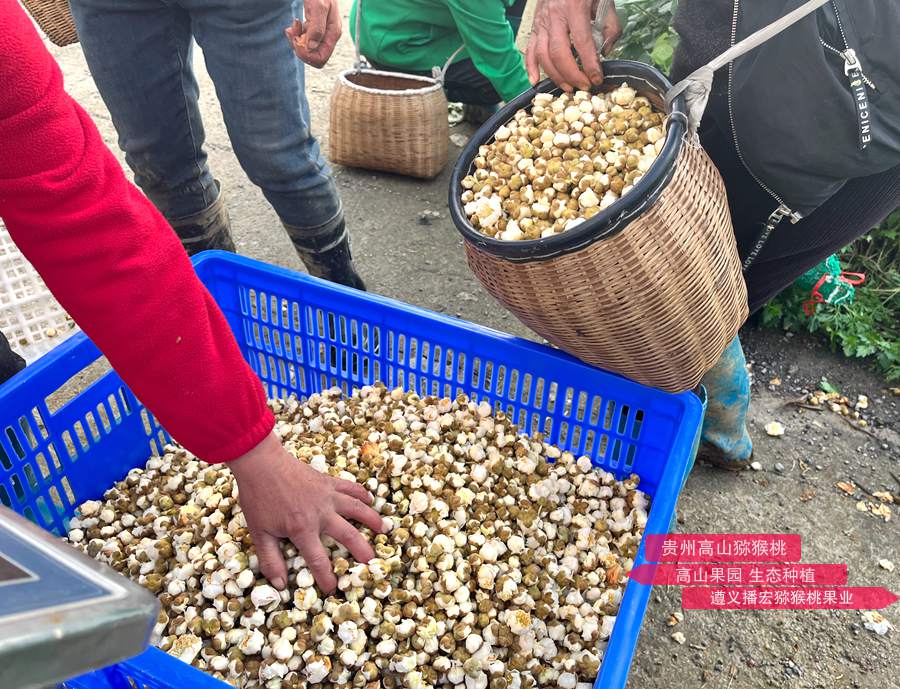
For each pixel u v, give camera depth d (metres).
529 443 1.85
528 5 4.80
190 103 2.08
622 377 1.64
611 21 1.56
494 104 3.65
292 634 1.40
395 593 1.44
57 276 0.93
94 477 1.77
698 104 1.33
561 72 1.58
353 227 3.08
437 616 1.47
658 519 1.33
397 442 1.75
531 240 1.31
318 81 4.11
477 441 1.84
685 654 1.74
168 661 1.06
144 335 0.98
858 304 2.63
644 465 1.75
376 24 3.38
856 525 2.04
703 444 2.08
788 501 2.10
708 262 1.38
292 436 1.87
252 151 2.04
